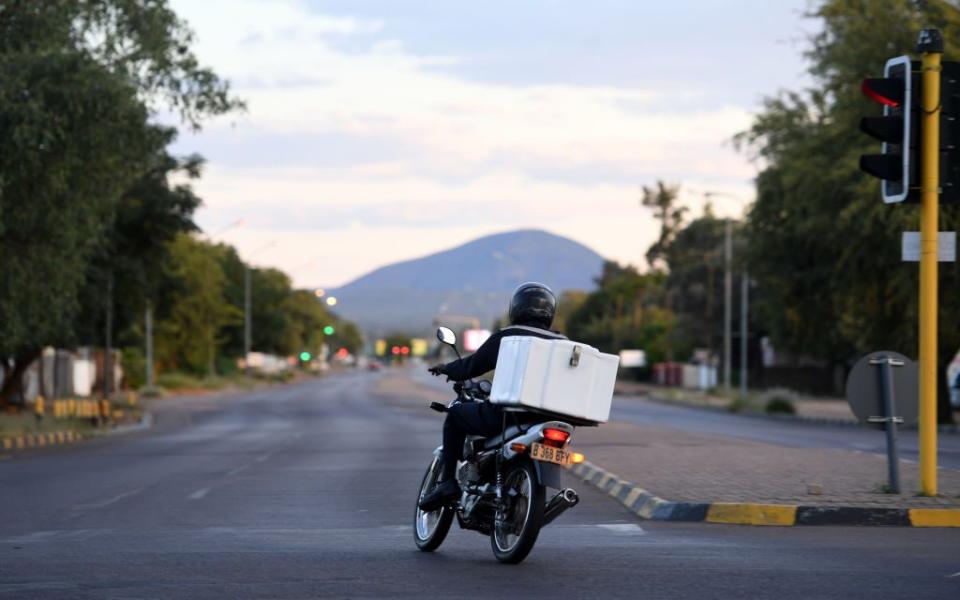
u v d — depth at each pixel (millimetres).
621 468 27453
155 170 72062
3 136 39219
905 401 21344
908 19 53531
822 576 13891
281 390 149375
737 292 135500
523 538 14625
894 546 16531
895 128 20078
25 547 16922
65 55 39875
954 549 16219
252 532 18828
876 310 63438
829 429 60500
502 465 15273
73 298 50438
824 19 57906
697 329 139125
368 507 22812
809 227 61469
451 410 15852
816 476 24922
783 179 60938
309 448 43469
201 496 25406
